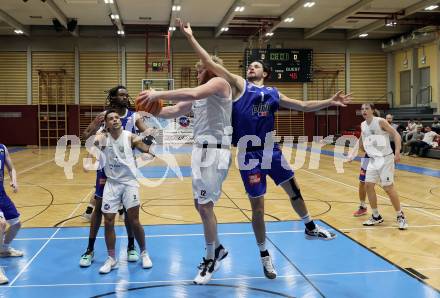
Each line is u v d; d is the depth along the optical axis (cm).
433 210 689
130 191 431
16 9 1839
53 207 725
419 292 367
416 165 1328
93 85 2214
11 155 1734
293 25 2153
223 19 1988
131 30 2164
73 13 1920
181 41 2238
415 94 2148
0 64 2186
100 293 368
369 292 368
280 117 2305
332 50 2338
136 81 2231
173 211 689
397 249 488
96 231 450
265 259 395
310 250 483
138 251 482
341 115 2342
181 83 2248
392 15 1895
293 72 2273
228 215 660
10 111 2188
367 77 2359
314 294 364
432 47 2016
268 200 780
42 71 2173
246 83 386
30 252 483
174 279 401
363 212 651
